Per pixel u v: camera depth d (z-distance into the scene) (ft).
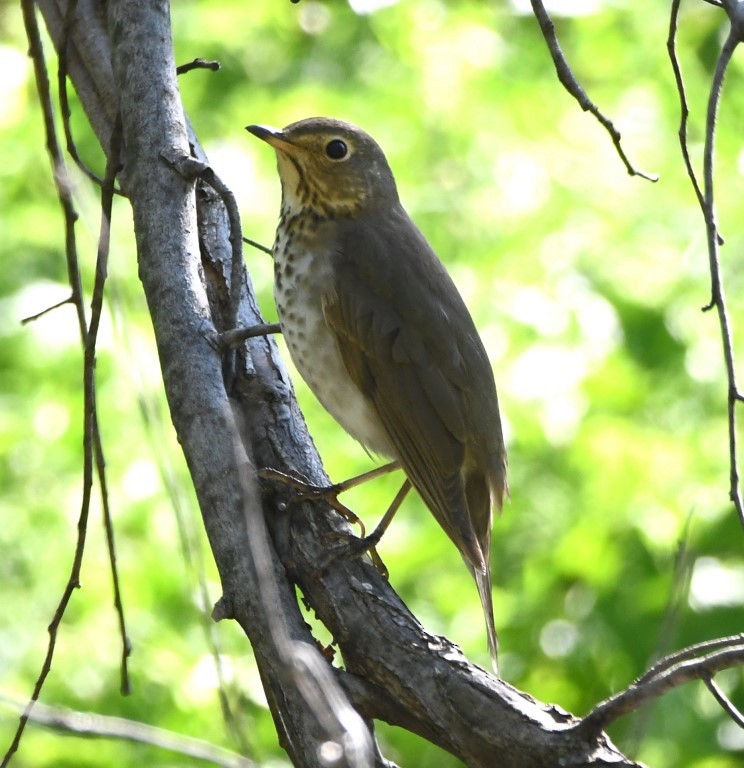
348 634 20.26
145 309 39.45
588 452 36.88
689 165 18.94
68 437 38.78
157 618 36.88
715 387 38.47
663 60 44.68
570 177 42.39
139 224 21.20
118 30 22.47
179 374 19.93
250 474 18.67
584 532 36.09
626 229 41.32
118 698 35.45
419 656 19.51
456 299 27.86
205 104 46.62
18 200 43.60
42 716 16.06
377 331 26.78
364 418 27.61
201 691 34.94
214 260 24.61
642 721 17.79
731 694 34.86
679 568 18.19
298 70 47.32
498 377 37.88
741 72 44.86
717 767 34.55
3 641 36.50
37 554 38.01
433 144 43.11
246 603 18.44
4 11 46.24
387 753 37.32
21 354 40.29
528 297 38.99
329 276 27.22
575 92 19.71
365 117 43.60
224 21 46.16
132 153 21.59
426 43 44.37
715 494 36.09
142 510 37.65
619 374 37.73
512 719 18.49
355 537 21.98
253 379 24.20
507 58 45.24
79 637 36.35
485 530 26.94
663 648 18.22
